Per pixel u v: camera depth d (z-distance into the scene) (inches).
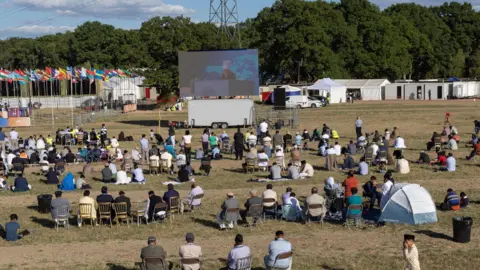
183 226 813.9
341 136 1851.6
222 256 677.3
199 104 2181.3
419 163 1269.7
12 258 687.1
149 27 2625.5
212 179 1157.1
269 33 4205.2
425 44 4913.9
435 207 829.2
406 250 575.2
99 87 3944.4
